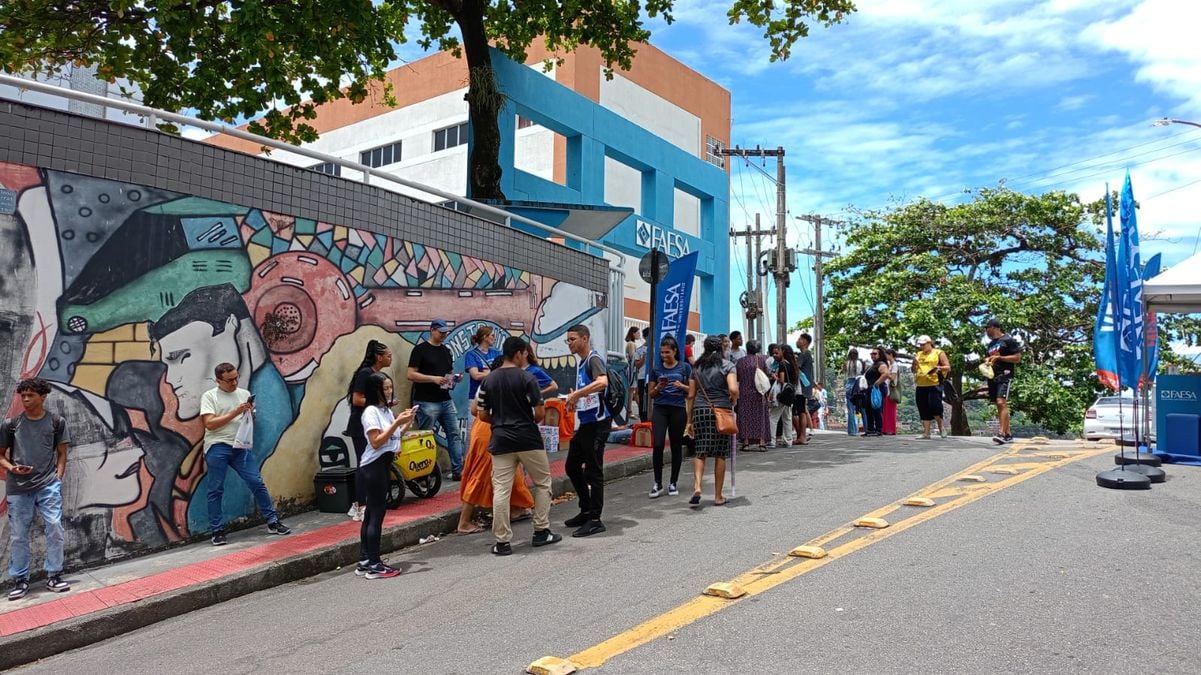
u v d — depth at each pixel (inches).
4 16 468.4
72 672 191.0
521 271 446.9
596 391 286.8
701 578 217.8
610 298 536.1
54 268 257.6
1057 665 148.3
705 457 321.1
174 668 184.1
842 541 246.7
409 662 171.3
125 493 271.3
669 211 778.8
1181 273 349.1
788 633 171.0
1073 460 372.8
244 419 290.2
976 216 1026.1
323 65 560.7
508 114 594.2
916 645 160.7
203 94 547.8
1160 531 239.0
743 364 473.7
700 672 153.6
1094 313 981.8
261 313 313.9
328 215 340.2
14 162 249.9
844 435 583.5
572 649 171.3
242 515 305.7
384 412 261.0
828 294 1106.1
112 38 494.3
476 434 307.0
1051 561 213.2
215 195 300.5
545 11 630.5
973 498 296.7
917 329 951.0
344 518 315.9
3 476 241.8
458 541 296.5
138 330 277.1
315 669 172.4
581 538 279.4
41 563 248.4
